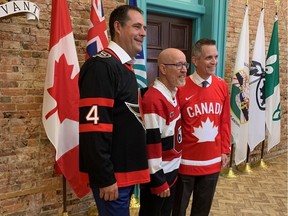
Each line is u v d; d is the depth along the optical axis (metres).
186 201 2.13
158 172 1.70
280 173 4.05
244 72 3.74
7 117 2.38
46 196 2.65
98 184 1.35
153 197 1.78
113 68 1.38
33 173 2.56
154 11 3.35
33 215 2.60
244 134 3.82
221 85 2.18
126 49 1.50
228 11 3.81
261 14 3.92
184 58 1.78
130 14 1.47
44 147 2.60
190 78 2.10
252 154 4.42
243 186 3.57
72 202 2.82
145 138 1.56
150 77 3.49
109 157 1.37
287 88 4.82
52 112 2.29
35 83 2.50
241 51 3.71
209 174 2.12
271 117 4.17
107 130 1.34
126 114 1.44
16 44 2.36
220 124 2.23
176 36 3.69
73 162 2.44
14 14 2.02
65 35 2.35
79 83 1.42
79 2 2.67
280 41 4.56
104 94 1.34
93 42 2.51
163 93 1.75
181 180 2.10
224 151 2.23
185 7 3.51
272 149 4.79
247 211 2.93
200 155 2.07
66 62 2.36
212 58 2.01
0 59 2.30
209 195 2.17
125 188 1.48
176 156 1.89
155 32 3.46
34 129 2.53
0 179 2.40
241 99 3.74
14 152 2.45
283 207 3.03
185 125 2.06
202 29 3.77
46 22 2.49
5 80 2.34
